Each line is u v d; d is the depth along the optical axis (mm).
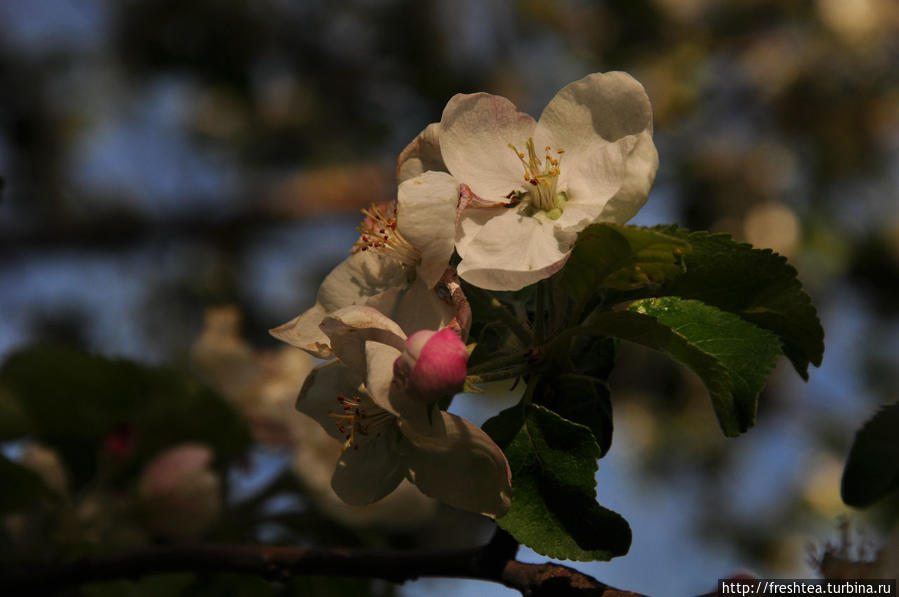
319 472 484
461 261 397
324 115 1041
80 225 1002
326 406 401
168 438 484
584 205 393
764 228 987
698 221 1010
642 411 975
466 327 379
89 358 477
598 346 403
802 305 397
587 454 381
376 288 399
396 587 488
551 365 395
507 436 387
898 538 405
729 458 980
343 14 1040
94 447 485
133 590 457
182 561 429
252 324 950
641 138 388
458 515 508
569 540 379
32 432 481
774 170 1021
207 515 469
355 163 1029
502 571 397
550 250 388
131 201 1026
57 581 433
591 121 399
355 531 487
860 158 1038
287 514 488
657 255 377
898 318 1025
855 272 1025
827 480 989
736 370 395
